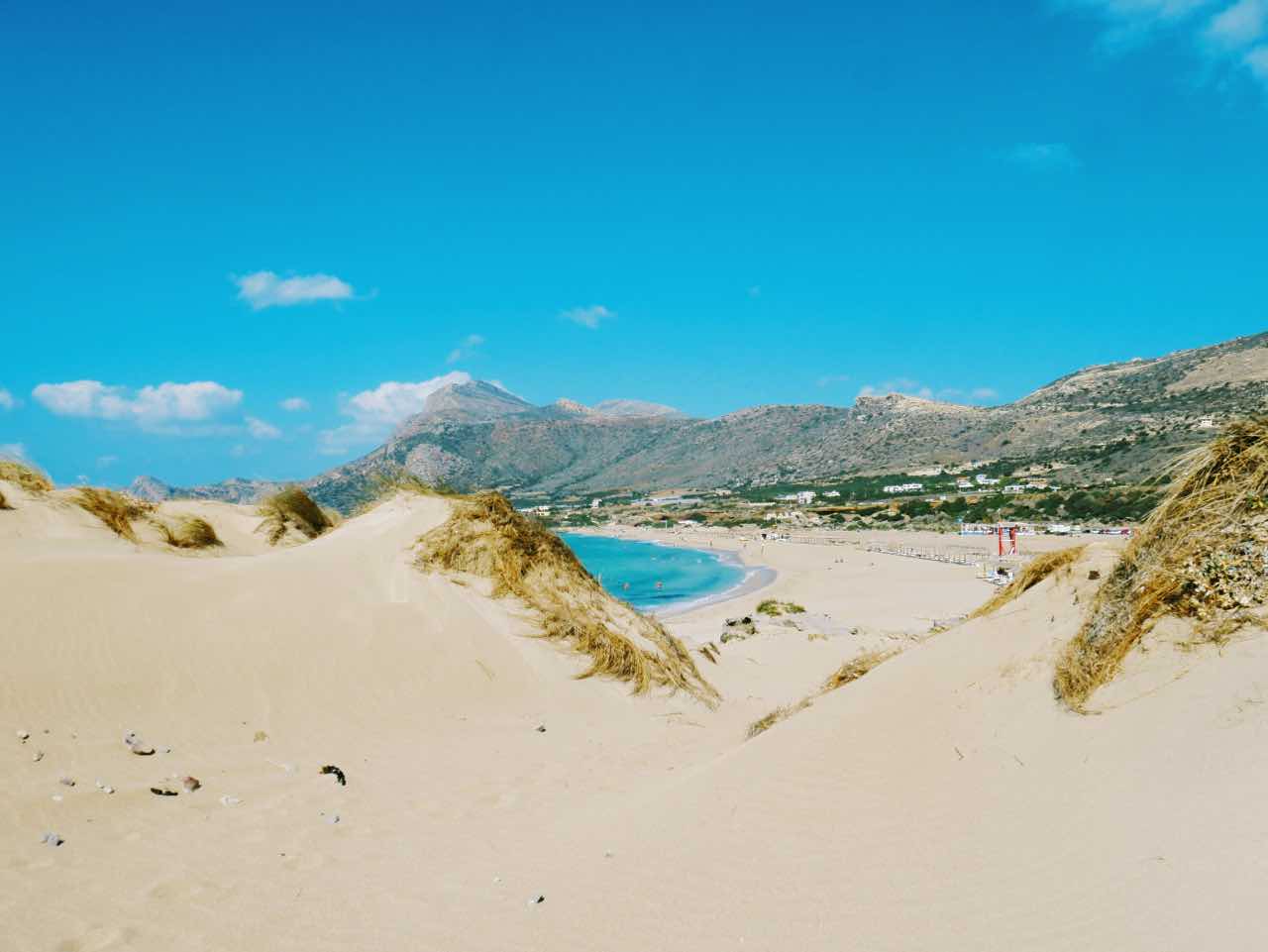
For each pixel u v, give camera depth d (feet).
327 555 39.78
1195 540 17.16
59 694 23.70
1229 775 12.24
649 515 614.75
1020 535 293.43
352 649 32.65
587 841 18.60
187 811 19.27
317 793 21.97
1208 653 15.24
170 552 47.65
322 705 28.91
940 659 23.38
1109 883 11.43
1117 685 16.34
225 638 29.76
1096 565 22.91
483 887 16.35
